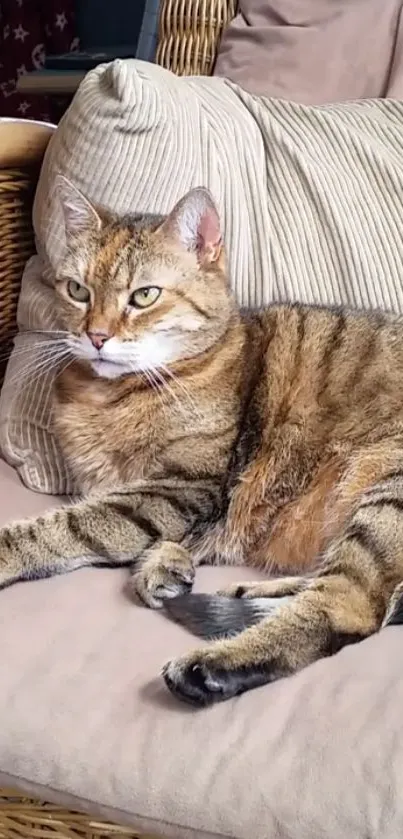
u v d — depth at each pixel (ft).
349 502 1.86
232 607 1.63
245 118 2.31
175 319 1.95
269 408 1.98
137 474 1.99
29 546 1.74
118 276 1.92
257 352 2.05
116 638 1.56
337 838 1.25
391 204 2.25
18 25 4.37
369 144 2.29
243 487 1.94
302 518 1.92
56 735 1.40
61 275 2.01
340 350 2.02
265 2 2.62
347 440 1.91
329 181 2.26
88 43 4.36
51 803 1.48
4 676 1.48
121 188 2.08
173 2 2.75
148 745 1.36
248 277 2.26
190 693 1.39
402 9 2.51
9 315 2.39
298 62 2.51
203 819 1.30
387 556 1.66
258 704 1.41
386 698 1.40
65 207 2.01
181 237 1.96
